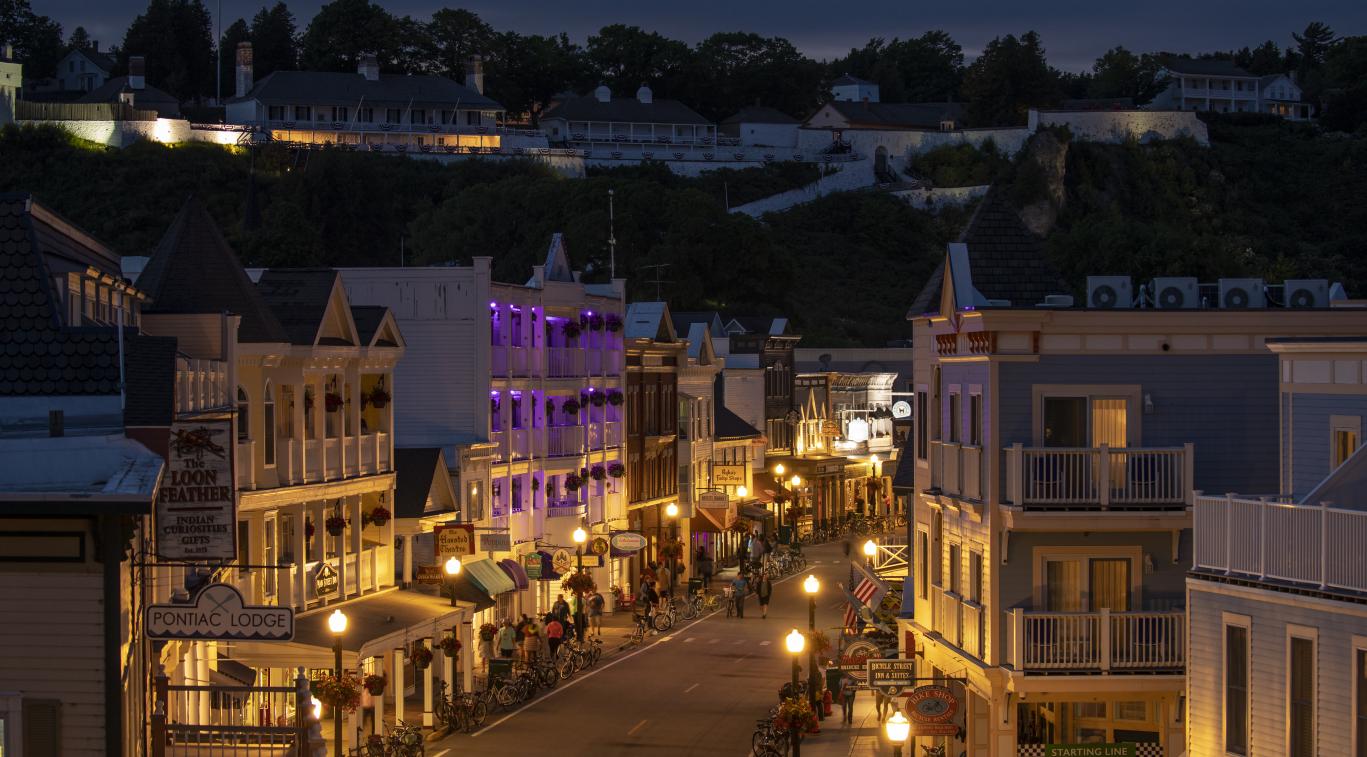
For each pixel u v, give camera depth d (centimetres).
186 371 3772
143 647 3170
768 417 11956
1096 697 4359
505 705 5781
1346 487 3159
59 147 17300
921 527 5212
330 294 5431
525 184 17925
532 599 7475
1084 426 4428
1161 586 4400
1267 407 4453
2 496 2581
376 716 4888
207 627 3103
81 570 2697
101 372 2906
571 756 5000
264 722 4731
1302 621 3028
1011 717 4331
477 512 6912
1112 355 4428
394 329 5984
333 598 5431
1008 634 4347
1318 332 4434
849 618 6469
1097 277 4678
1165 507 4328
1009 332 4400
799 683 5259
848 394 13212
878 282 19975
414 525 6125
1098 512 4312
